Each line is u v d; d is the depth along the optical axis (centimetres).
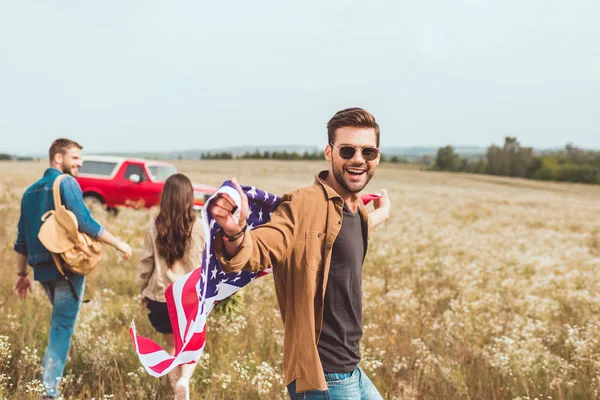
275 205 216
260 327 523
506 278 915
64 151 393
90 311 534
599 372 428
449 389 427
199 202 1413
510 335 566
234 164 8262
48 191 380
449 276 894
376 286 757
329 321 220
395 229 1645
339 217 216
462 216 2400
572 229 2138
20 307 555
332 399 218
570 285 845
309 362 209
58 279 383
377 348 473
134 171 1578
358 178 225
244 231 167
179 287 246
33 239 383
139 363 430
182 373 368
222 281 185
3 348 376
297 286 210
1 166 5219
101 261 838
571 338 516
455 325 554
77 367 429
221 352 453
